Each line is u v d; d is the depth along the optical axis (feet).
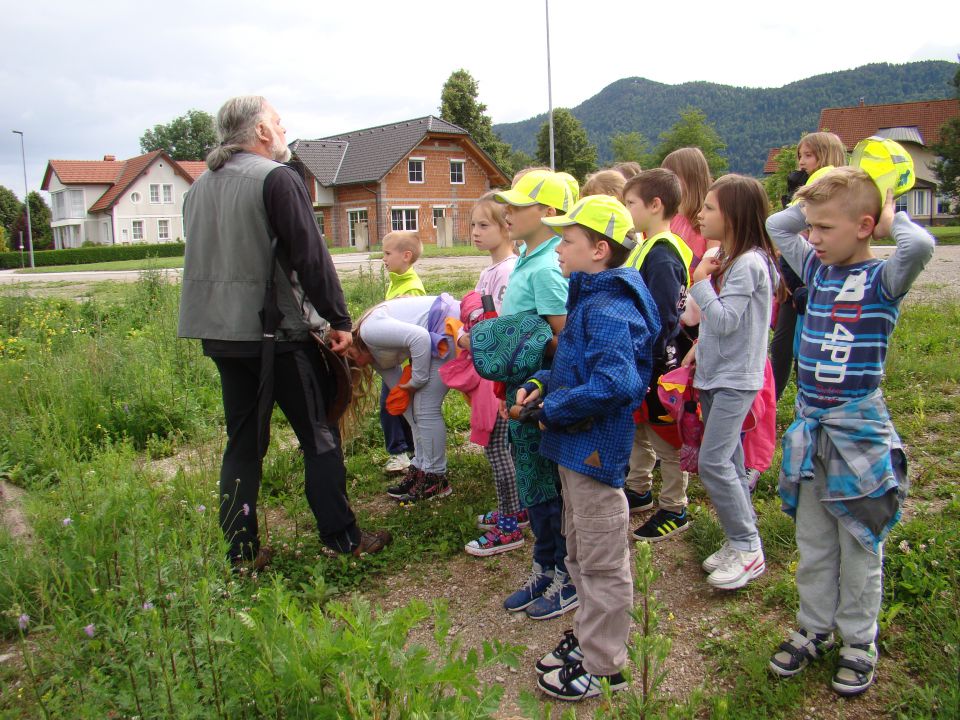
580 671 8.80
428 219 140.97
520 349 9.90
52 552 10.54
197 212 11.23
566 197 10.73
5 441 17.44
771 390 11.71
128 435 19.25
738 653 9.24
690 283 13.29
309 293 11.32
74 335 27.63
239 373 11.69
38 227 250.37
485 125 204.13
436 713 6.56
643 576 6.80
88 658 8.16
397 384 14.78
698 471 10.79
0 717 8.11
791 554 11.41
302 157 144.25
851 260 8.43
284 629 7.16
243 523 11.69
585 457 8.38
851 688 8.38
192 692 7.02
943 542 10.78
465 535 12.91
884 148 7.91
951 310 29.04
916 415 16.84
